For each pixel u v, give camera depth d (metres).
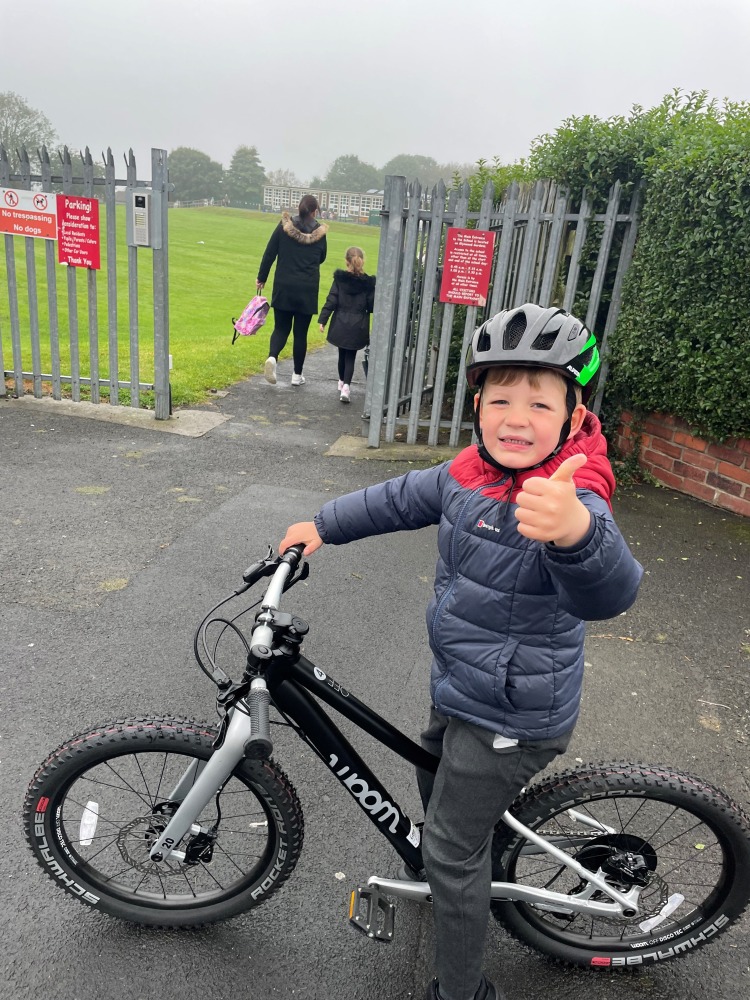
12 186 6.77
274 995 2.03
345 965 2.12
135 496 5.24
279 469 5.98
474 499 1.68
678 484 5.86
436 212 6.13
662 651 3.74
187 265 25.14
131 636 3.57
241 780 2.01
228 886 2.19
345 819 2.61
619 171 6.07
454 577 1.72
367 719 1.94
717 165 5.01
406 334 7.21
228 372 9.35
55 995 1.98
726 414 5.29
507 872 2.07
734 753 3.06
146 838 2.13
